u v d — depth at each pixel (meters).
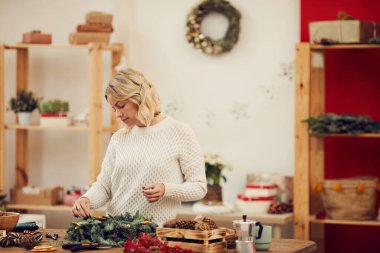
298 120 5.41
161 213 3.83
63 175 6.59
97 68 5.90
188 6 6.23
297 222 5.42
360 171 5.86
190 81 6.21
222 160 5.70
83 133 6.55
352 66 5.86
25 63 6.41
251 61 6.06
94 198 3.93
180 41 6.23
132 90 3.71
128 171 3.87
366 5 5.81
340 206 5.38
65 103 6.06
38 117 6.57
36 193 6.04
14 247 3.34
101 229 3.38
